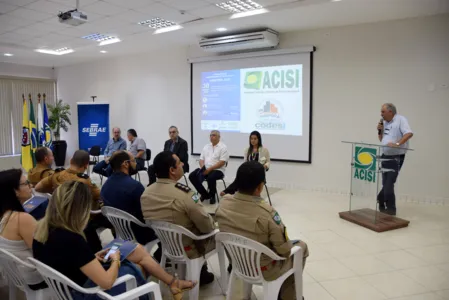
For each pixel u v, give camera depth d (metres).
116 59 8.24
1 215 1.95
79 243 1.60
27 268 1.87
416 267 2.95
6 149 8.87
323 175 5.77
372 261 3.08
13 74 8.94
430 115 4.91
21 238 1.93
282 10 4.56
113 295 1.75
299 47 5.71
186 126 7.25
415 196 5.07
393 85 5.11
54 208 1.61
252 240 1.87
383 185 4.10
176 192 2.26
